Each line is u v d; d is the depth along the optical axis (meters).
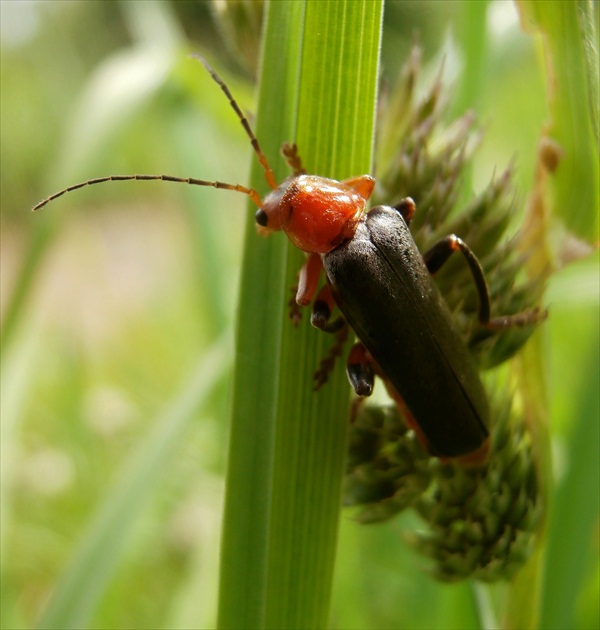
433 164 0.07
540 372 0.07
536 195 0.07
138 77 0.09
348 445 0.07
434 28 0.10
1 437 0.09
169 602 0.11
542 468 0.07
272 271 0.07
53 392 0.14
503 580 0.07
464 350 0.07
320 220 0.07
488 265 0.07
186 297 0.17
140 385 0.16
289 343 0.07
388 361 0.07
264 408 0.07
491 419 0.07
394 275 0.07
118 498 0.08
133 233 0.31
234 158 0.12
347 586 0.09
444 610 0.09
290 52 0.07
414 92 0.08
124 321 0.20
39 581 0.12
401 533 0.07
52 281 0.24
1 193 0.35
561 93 0.07
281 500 0.07
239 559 0.07
